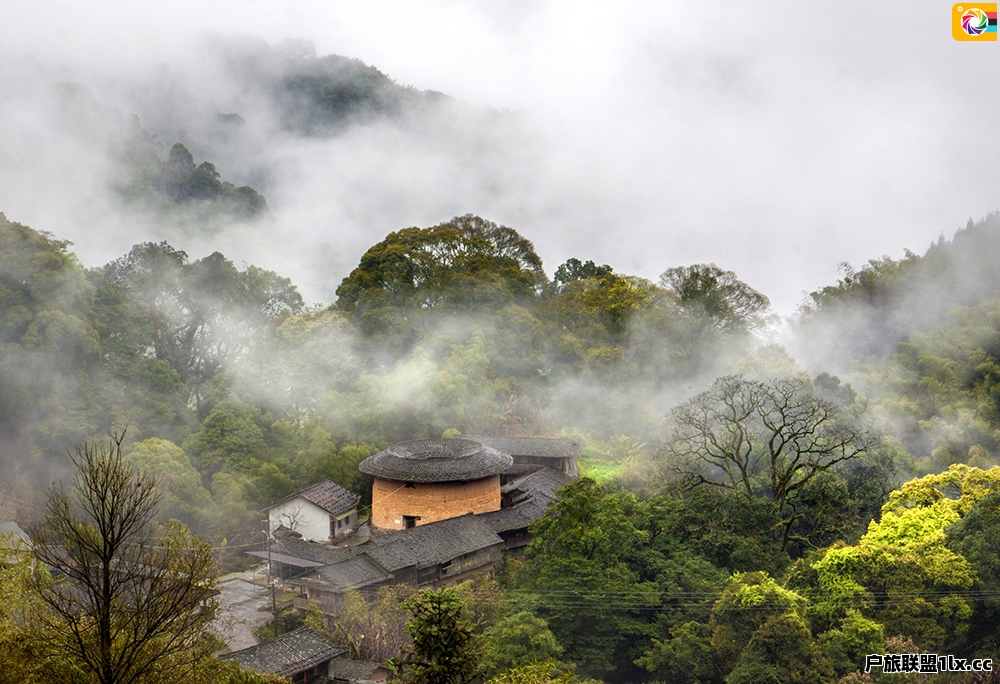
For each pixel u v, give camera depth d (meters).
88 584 17.86
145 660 18.34
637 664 43.06
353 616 43.97
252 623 46.66
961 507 53.25
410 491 59.44
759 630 39.03
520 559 54.75
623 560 51.31
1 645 18.12
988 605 41.66
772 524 57.62
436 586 51.56
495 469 60.97
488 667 37.03
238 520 61.06
